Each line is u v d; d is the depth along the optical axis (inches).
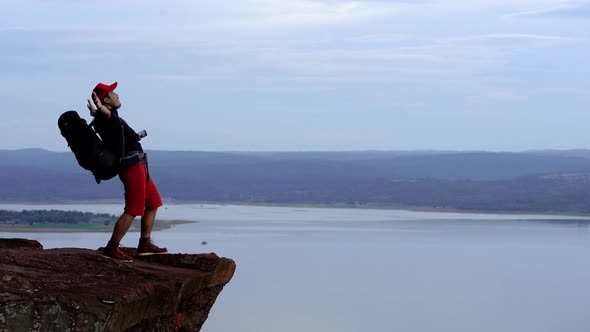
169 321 364.5
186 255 428.1
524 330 4138.8
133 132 396.8
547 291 5625.0
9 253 354.9
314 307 4301.2
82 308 293.4
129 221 394.9
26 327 288.2
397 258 7091.5
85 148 376.2
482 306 4869.6
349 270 6127.0
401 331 3860.7
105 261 372.2
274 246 7421.3
